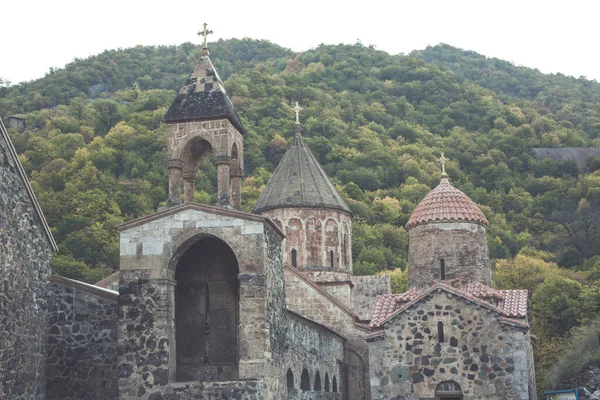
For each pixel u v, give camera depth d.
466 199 38.75
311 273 44.00
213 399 25.52
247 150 102.50
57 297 28.67
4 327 23.80
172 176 29.41
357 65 162.75
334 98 140.25
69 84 147.38
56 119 112.25
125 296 26.73
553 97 179.75
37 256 27.05
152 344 26.25
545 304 63.03
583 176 118.69
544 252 95.44
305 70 154.75
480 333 32.91
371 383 33.44
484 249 38.06
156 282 26.77
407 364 33.28
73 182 89.06
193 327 29.58
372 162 111.19
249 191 88.94
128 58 169.62
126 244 27.17
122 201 85.06
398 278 74.88
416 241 38.31
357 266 79.81
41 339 27.28
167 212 27.16
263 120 113.81
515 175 122.31
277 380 27.00
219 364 29.11
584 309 60.69
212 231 26.91
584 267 88.94
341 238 45.34
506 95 178.75
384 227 91.62
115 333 28.28
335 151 110.69
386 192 103.62
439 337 33.25
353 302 48.44
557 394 36.94
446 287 33.53
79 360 28.17
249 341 26.02
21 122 116.62
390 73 160.00
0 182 24.28
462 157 122.62
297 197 44.72
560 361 44.88
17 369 24.81
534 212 110.31
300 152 47.22
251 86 130.00
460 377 32.72
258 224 26.80
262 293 26.31
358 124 129.75
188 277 29.97
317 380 36.31
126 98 135.62
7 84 136.62
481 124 140.75
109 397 27.80
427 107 145.12
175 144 29.62
